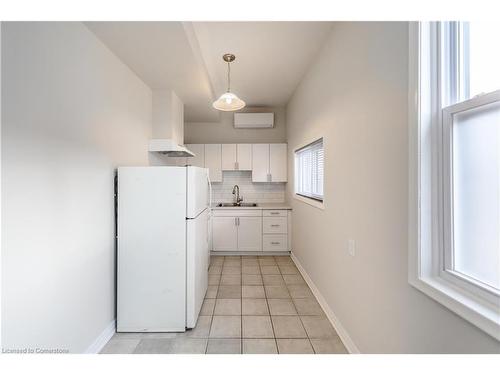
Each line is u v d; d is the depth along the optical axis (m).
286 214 4.13
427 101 1.06
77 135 1.57
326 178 2.30
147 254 2.02
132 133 2.41
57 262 1.39
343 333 1.89
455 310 0.87
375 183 1.44
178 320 2.02
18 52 1.16
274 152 4.44
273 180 4.44
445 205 1.03
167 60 2.18
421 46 1.05
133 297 2.01
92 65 1.74
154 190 2.02
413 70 1.08
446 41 1.03
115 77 2.07
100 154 1.84
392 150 1.27
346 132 1.85
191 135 4.75
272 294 2.70
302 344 1.85
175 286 2.03
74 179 1.54
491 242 0.88
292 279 3.13
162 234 2.03
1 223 1.08
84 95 1.65
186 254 2.04
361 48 1.61
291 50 2.55
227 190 4.73
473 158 0.94
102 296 1.85
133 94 2.43
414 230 1.08
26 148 1.20
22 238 1.18
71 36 1.52
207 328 2.06
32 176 1.23
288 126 4.37
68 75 1.49
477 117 0.92
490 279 0.88
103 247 1.87
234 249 4.15
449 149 1.01
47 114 1.33
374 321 1.46
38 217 1.27
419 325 1.08
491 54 0.88
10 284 1.12
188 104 3.56
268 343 1.86
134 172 2.02
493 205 0.87
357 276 1.67
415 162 1.07
